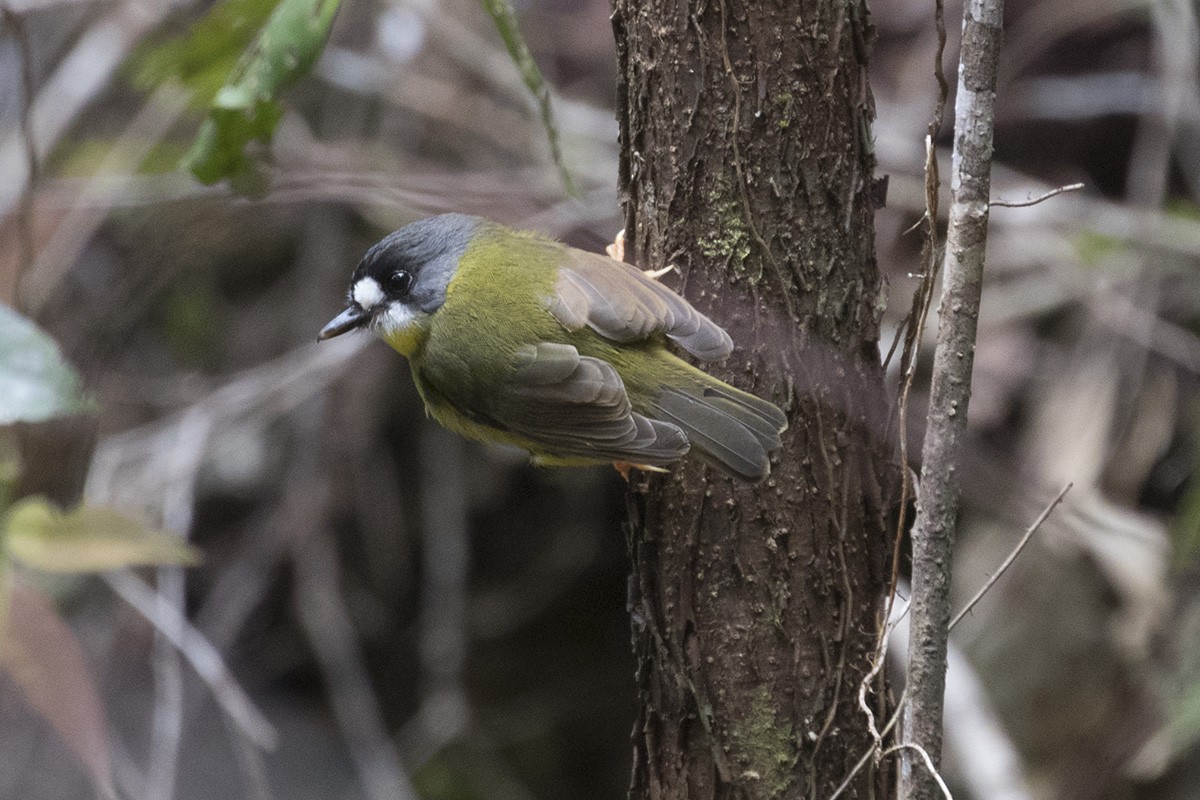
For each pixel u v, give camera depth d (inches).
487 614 527.8
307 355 474.0
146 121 483.8
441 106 503.5
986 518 462.3
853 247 211.9
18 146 460.8
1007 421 458.3
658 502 218.4
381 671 534.0
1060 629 432.5
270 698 517.7
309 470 488.1
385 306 280.1
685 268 216.2
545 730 541.3
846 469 212.7
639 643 223.0
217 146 249.0
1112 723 419.2
